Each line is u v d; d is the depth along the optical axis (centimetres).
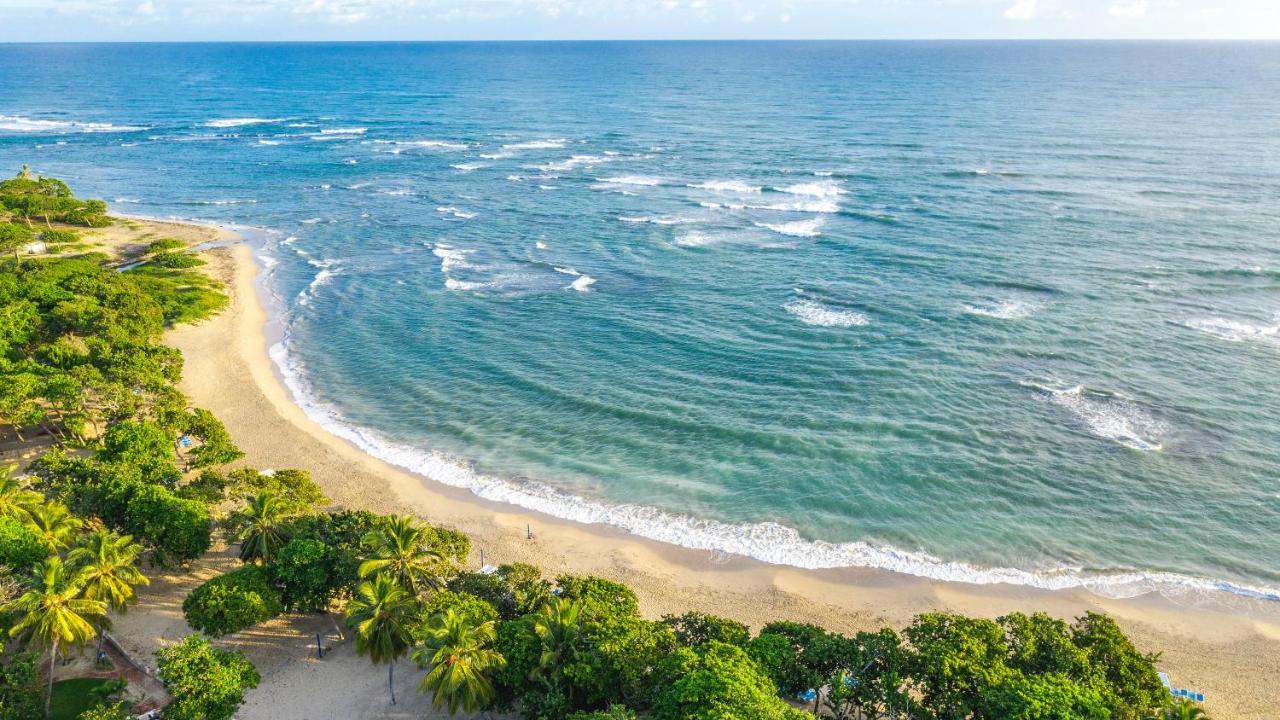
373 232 11625
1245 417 6056
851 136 18338
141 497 4344
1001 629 3706
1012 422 6094
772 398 6538
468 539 4725
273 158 17438
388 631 3581
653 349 7500
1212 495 5241
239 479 4869
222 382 6919
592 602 3809
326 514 4703
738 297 8675
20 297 7406
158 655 3497
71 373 5806
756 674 3359
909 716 3341
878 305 8275
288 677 3828
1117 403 6300
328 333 8038
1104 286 8525
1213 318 7712
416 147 18775
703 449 5884
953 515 5138
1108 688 3322
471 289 9188
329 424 6328
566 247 10644
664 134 19812
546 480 5572
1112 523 5034
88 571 3600
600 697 3447
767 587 4569
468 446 6006
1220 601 4431
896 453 5756
